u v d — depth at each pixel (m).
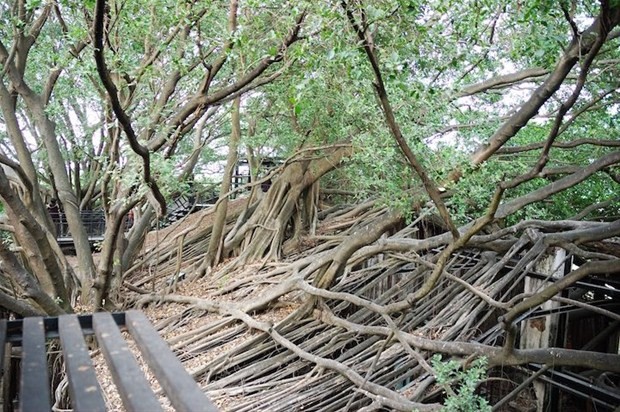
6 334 2.37
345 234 13.59
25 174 9.26
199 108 7.89
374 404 7.49
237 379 8.74
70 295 10.98
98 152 14.10
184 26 7.61
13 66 9.75
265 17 7.98
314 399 8.24
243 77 7.55
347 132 8.54
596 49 4.03
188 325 10.66
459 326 9.65
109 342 1.97
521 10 4.43
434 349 7.79
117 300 11.60
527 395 10.00
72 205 11.64
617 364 6.28
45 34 10.29
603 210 11.29
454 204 8.09
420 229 13.06
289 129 12.06
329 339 9.62
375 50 5.11
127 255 12.34
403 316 9.43
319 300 10.20
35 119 10.84
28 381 1.71
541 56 4.75
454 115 7.06
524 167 7.46
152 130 8.69
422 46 5.78
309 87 5.83
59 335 2.22
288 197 13.74
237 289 11.83
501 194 5.18
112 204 9.30
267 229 13.32
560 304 9.56
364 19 4.16
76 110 13.38
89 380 1.68
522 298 7.53
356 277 11.74
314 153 12.28
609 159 5.93
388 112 4.76
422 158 6.63
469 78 7.45
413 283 11.63
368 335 9.81
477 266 11.17
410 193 7.70
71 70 8.06
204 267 13.19
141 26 7.25
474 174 6.62
